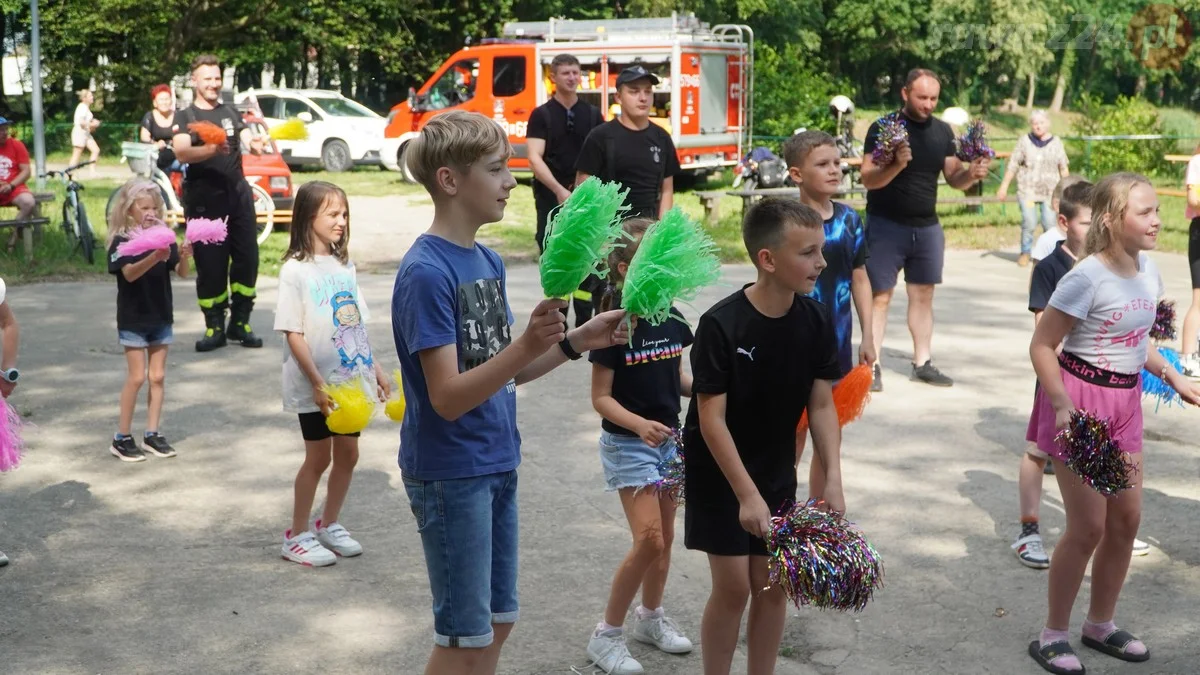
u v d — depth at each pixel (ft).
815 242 11.05
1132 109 80.18
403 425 10.43
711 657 11.75
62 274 40.50
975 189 64.90
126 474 20.24
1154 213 13.20
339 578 15.92
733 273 41.34
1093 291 13.32
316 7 107.04
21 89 103.50
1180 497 19.30
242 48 106.83
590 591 15.49
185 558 16.57
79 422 23.29
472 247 10.37
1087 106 87.61
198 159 28.55
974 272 43.65
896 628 14.51
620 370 13.08
